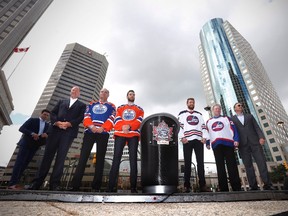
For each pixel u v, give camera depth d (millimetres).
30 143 4254
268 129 51500
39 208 1437
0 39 35062
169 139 2424
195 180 6047
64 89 71750
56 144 3182
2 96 27812
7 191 1822
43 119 4742
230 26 78938
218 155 3777
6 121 32281
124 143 3186
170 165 2285
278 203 1901
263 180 3697
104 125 3506
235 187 3555
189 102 4418
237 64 67500
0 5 38688
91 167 44688
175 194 2018
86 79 79000
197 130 3988
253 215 1316
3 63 34625
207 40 82188
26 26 40094
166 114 2566
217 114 4340
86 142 3340
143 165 2395
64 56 80312
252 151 4051
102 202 1894
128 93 3723
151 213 1388
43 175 2938
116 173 2945
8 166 54531
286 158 46219
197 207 1648
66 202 1845
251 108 57188
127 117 3352
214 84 70125
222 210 1504
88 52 86062
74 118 3391
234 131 4043
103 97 3980
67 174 17500
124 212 1415
